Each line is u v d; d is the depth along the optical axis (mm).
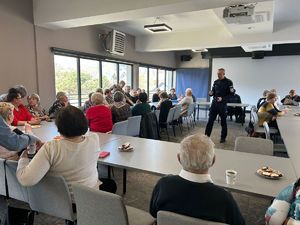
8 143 1868
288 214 1089
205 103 8188
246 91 9969
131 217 1506
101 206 1210
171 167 1732
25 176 1308
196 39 6988
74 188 1273
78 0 3977
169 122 5508
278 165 1811
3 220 1726
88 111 3127
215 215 957
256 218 2297
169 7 3445
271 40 6062
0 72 4047
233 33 6121
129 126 3615
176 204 1017
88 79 6273
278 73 9336
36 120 3420
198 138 1087
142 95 4250
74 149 1427
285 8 4863
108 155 2004
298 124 3695
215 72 10461
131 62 7844
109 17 3947
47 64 4898
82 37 5797
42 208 1532
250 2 3268
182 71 11344
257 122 4320
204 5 3371
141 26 6609
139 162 1836
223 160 1918
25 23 4363
